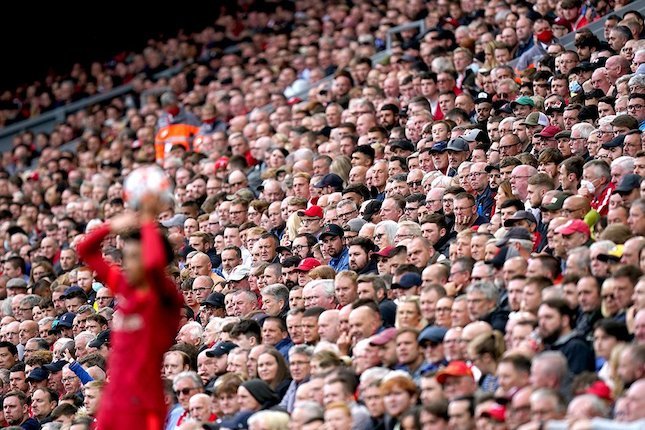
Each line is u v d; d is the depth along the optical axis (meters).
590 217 37.72
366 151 50.94
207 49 88.69
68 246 62.25
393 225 42.75
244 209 52.41
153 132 73.19
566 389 29.58
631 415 27.64
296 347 36.69
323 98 64.50
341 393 33.53
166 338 27.45
